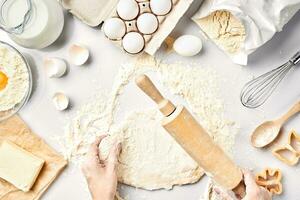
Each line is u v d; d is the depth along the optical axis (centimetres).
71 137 115
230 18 108
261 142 112
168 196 116
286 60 111
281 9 101
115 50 114
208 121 113
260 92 112
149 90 92
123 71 114
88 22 111
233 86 112
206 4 108
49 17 107
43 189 116
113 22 106
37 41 109
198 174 114
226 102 113
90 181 112
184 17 111
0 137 115
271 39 111
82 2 110
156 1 104
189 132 97
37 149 115
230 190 106
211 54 112
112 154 112
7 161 114
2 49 113
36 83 115
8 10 106
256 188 103
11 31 104
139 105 114
